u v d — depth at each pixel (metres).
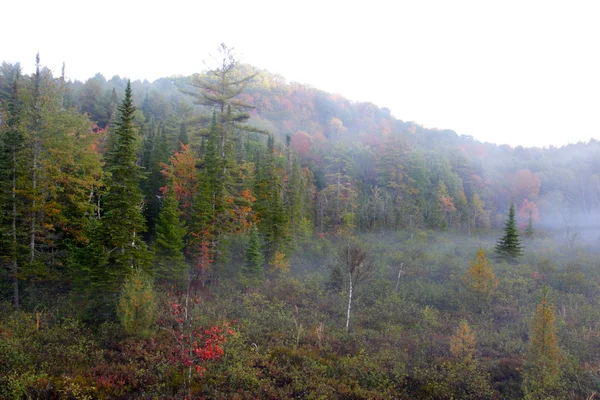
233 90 37.75
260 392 12.88
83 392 12.20
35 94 23.33
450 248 45.47
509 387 14.71
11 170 20.02
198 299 22.83
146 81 133.38
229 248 33.31
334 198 59.34
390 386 14.12
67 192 25.84
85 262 20.36
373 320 23.42
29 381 12.13
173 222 27.45
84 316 18.91
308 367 15.38
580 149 106.88
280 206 34.69
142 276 18.69
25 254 20.95
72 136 25.56
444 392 14.03
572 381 15.02
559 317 22.28
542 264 34.03
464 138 133.50
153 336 16.81
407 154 78.12
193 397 12.29
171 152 44.84
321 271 33.91
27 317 18.34
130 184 20.45
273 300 25.86
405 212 58.34
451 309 26.06
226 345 16.56
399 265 35.22
